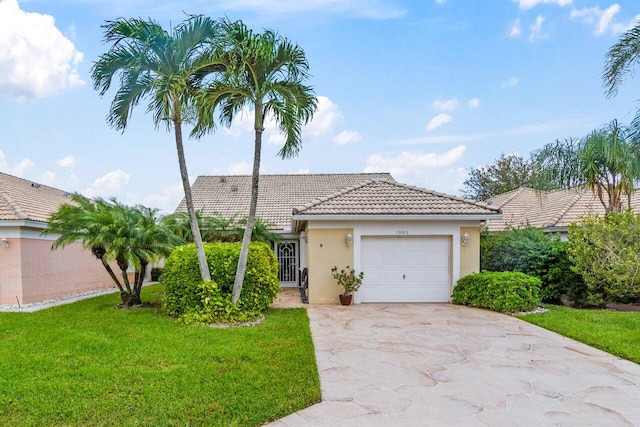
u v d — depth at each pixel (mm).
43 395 5383
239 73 9609
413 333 9148
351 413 4957
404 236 13844
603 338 8344
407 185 15688
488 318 10883
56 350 7453
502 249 15055
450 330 9453
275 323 9992
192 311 10406
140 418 4750
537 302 11758
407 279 13867
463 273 13656
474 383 5996
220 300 10359
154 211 14398
